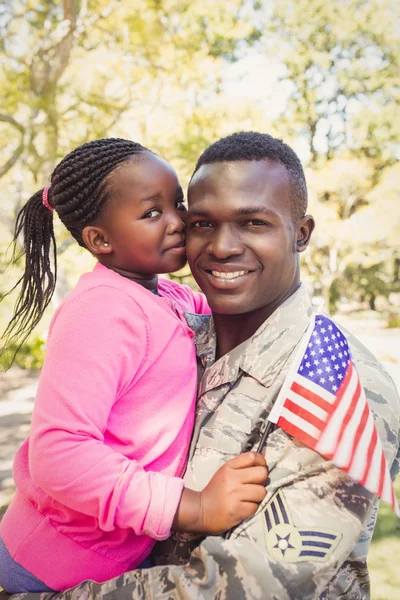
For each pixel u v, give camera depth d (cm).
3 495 464
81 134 927
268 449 126
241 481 119
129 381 132
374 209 1373
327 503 116
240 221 131
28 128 891
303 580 111
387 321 2186
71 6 845
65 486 120
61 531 133
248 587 111
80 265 983
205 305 194
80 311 131
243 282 133
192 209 136
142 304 137
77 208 149
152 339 135
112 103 911
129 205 144
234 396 135
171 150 928
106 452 122
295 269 144
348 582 130
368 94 1392
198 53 904
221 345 148
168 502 120
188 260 142
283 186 134
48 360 128
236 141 137
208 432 134
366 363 133
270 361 135
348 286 2736
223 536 120
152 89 916
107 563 132
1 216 1028
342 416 118
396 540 384
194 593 112
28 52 863
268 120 1040
